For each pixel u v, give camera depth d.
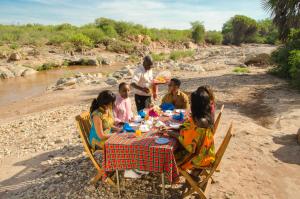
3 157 7.40
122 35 53.41
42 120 10.91
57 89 17.67
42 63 30.11
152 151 4.48
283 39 17.14
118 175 5.07
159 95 12.88
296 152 6.40
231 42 72.38
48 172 6.20
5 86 20.89
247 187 5.18
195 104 4.54
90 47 41.25
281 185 5.22
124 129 5.29
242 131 7.65
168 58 34.84
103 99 5.29
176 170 4.51
